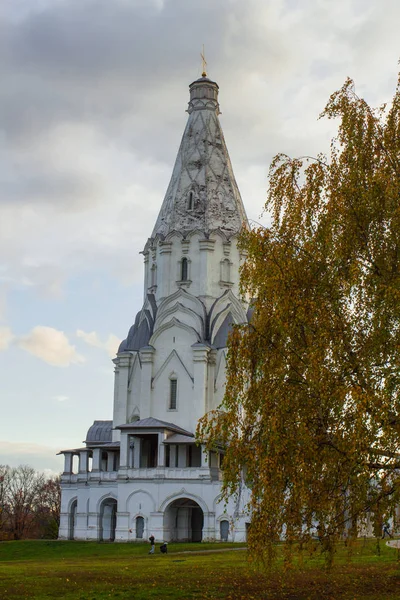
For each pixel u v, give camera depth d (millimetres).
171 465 78812
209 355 83062
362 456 21719
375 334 23297
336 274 24797
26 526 135625
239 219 90250
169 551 60500
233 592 30141
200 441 26688
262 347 25031
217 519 72500
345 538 23828
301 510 22953
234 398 25516
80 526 83188
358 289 24344
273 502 22656
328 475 22859
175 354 83812
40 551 66562
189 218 88875
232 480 24828
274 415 23250
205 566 41312
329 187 26562
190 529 78500
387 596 27750
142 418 83000
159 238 89250
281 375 23953
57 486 146625
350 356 23438
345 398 22375
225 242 87875
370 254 25219
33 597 28797
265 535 22875
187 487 74125
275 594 29453
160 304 87000
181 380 82938
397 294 22594
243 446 24547
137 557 54406
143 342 87250
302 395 23594
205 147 92250
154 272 90250
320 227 25734
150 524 74500
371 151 26875
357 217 25359
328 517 23875
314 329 24016
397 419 22453
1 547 71000
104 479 81438
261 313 25969
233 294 86438
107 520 81875
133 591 30641
